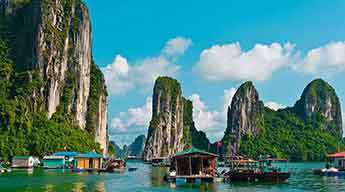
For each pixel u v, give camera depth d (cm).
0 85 15900
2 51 17088
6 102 14412
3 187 6234
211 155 7356
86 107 19688
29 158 11531
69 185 6625
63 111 17512
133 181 7631
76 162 10881
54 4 18062
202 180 7062
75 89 18362
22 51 17262
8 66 16575
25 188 6100
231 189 6144
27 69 16750
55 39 17588
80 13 19400
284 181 7262
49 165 11488
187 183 6944
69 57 18588
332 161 11188
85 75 19538
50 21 17650
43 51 16975
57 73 17475
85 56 19550
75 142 15838
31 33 17225
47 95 16750
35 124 15138
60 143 14825
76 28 19075
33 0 17875
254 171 7294
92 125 19775
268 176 7219
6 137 13212
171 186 6550
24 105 14850
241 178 7200
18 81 16300
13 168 11169
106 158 14150
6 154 12706
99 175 9312
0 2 18462
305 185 7231
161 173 10669
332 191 6259
